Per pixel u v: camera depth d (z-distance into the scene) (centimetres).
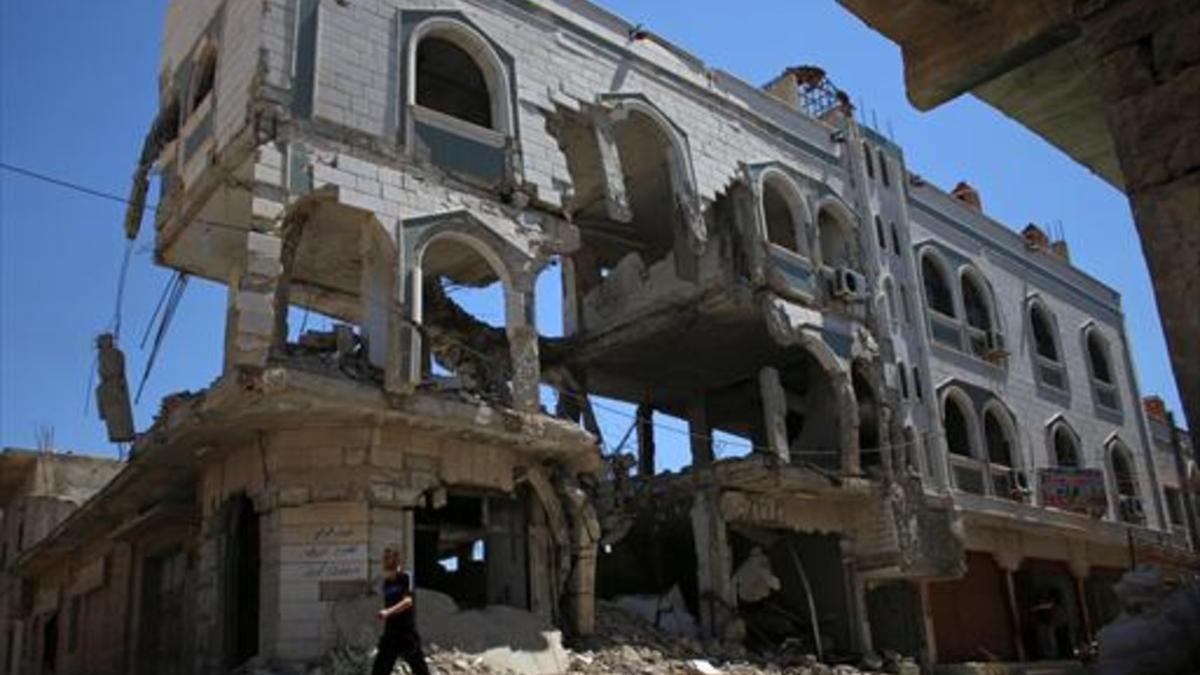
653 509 2688
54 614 3203
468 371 2352
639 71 2502
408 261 1886
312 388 1681
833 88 3294
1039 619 3378
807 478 2558
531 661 1823
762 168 2753
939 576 2808
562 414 2786
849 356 2800
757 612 2759
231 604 1858
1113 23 431
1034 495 3331
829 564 2800
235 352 1669
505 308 2028
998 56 485
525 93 2209
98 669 2603
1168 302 396
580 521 2106
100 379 2077
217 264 2177
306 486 1753
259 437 1803
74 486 3853
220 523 1903
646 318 2742
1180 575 748
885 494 2731
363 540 1742
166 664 2342
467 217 2011
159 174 2316
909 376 3006
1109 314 4278
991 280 3581
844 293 2800
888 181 3262
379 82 1978
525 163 2144
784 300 2667
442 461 1883
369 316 1886
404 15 2067
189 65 2220
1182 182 399
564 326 2977
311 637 1675
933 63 510
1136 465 4012
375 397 1756
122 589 2544
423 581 2203
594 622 2188
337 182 1859
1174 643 514
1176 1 412
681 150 2541
